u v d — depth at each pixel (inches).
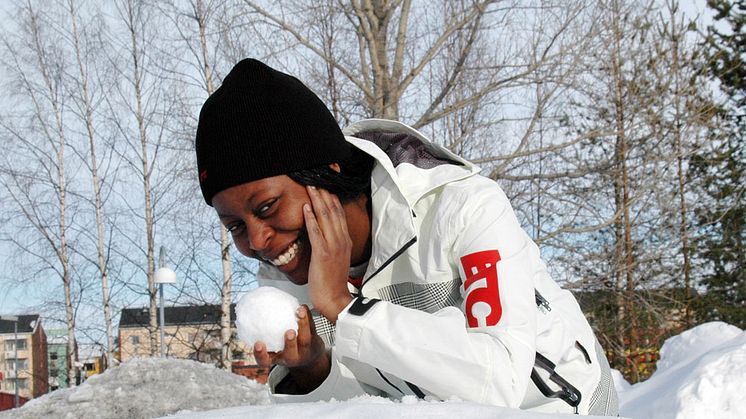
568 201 534.0
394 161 69.6
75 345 824.3
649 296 594.2
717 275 850.8
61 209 806.5
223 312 693.3
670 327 602.9
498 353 57.8
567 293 74.0
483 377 57.0
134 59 780.0
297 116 62.8
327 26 560.4
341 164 67.1
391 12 530.9
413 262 66.9
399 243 65.9
